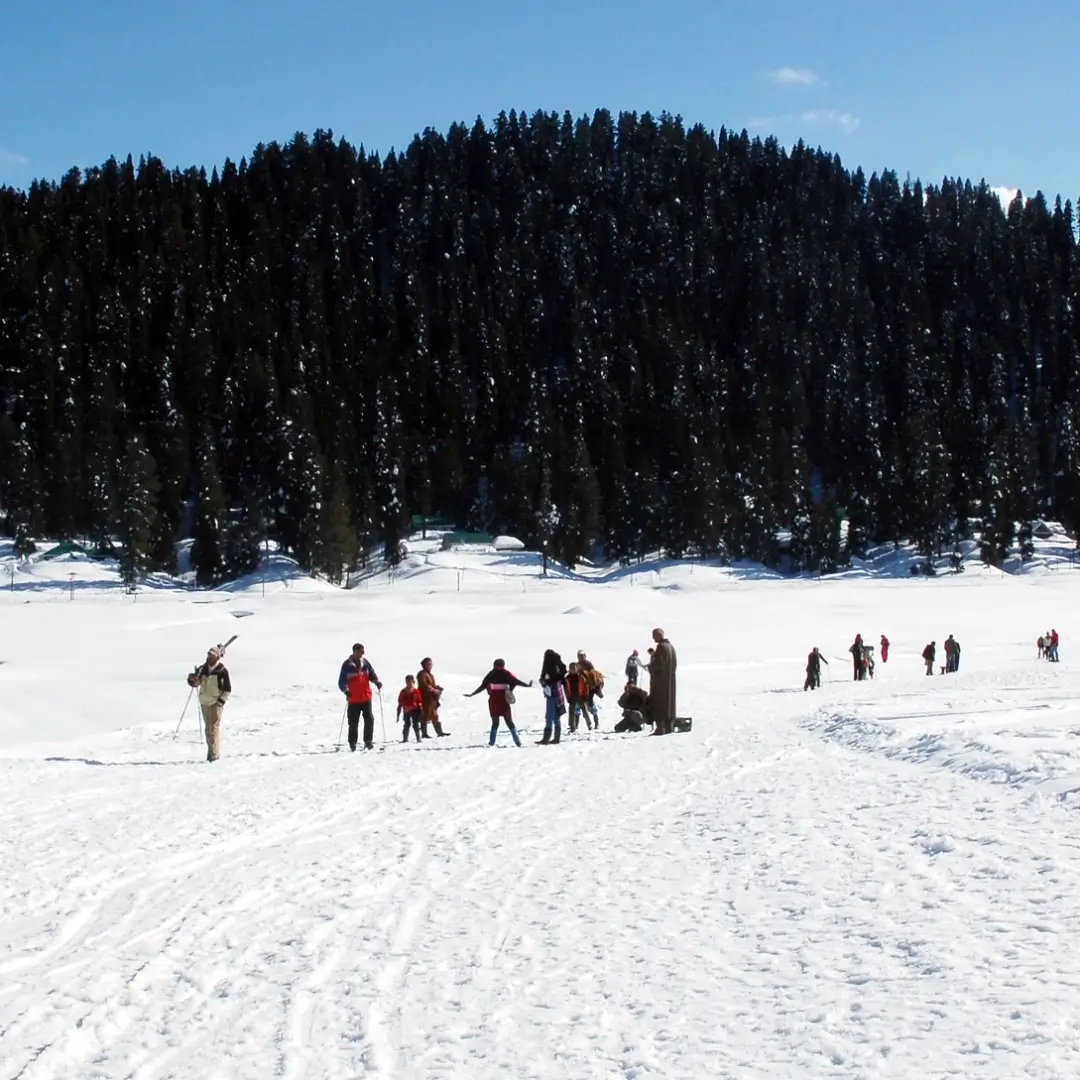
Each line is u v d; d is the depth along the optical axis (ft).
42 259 580.71
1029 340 633.61
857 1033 14.39
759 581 357.82
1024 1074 12.46
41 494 401.70
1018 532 418.10
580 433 468.34
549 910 22.79
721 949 19.03
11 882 27.48
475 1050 15.21
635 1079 13.74
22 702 104.32
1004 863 22.45
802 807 32.32
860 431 522.06
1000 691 71.10
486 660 169.68
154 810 38.60
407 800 39.37
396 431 457.27
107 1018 17.60
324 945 21.20
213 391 502.38
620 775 43.70
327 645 194.18
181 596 320.29
